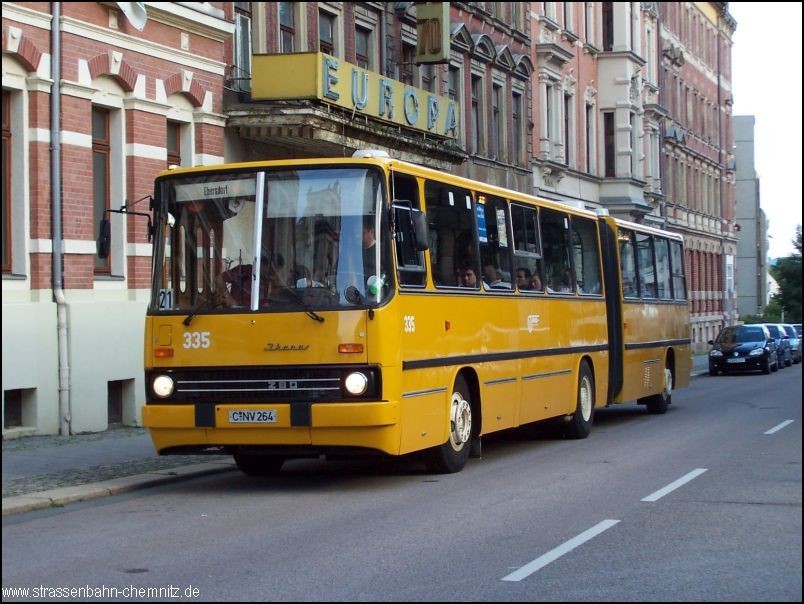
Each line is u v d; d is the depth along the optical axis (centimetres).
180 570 866
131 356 2027
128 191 2072
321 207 1273
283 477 1453
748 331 4581
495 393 1563
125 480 1350
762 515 1095
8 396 1795
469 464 1559
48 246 1867
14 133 1838
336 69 2447
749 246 9056
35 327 1817
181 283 1298
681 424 2173
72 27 1912
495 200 1609
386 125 2711
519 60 4200
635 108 5366
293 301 1256
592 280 2033
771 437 1867
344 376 1234
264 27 2577
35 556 931
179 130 2272
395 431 1251
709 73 7600
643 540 971
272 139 2456
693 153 6981
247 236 1284
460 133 3691
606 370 2080
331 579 827
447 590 791
